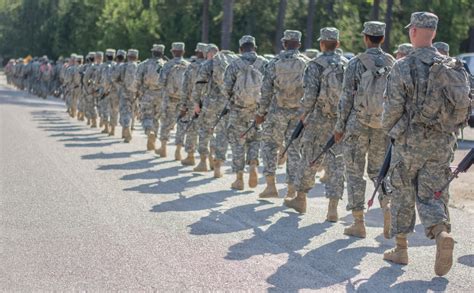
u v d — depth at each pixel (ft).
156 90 60.13
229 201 38.60
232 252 27.84
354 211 31.35
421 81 24.85
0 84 227.20
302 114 35.04
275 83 37.27
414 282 24.99
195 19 191.83
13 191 38.86
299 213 36.06
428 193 25.31
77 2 258.98
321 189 44.93
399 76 25.08
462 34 172.14
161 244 28.60
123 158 54.95
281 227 32.68
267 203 38.32
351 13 168.45
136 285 23.36
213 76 47.44
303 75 34.30
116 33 201.67
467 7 169.99
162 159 55.31
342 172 34.12
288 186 38.40
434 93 24.72
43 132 73.87
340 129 30.81
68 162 51.34
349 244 30.07
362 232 31.40
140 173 47.47
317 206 38.52
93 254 26.78
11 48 334.65
